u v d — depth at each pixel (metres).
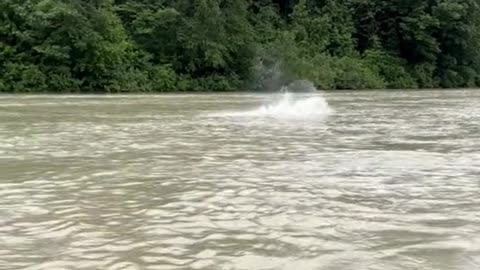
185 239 4.42
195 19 41.69
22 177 6.98
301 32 50.03
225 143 10.48
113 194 6.00
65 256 4.00
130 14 42.09
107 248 4.18
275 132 12.50
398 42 54.72
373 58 52.41
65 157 8.66
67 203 5.60
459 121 15.95
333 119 16.44
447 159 8.53
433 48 53.56
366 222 4.93
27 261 3.89
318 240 4.39
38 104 23.66
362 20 55.25
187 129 13.20
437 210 5.37
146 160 8.38
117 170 7.48
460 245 4.25
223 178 6.91
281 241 4.36
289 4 53.97
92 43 36.56
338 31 53.09
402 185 6.54
